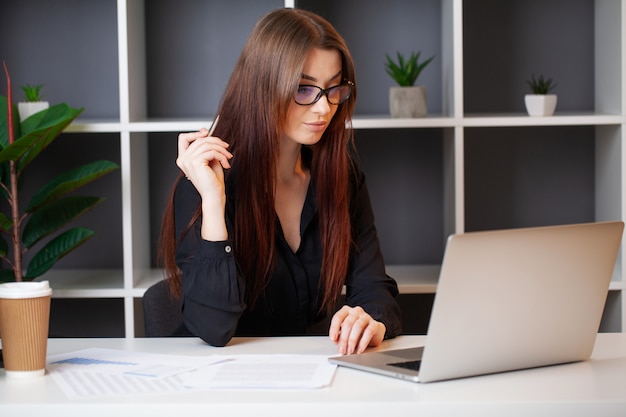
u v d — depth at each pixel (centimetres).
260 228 187
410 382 133
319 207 195
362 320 159
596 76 302
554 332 141
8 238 308
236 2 306
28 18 304
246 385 130
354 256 204
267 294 196
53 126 238
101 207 312
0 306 137
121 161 297
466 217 313
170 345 165
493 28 306
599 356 151
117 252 313
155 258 310
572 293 141
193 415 121
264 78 179
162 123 267
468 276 130
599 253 142
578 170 312
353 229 205
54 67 305
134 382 134
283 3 306
